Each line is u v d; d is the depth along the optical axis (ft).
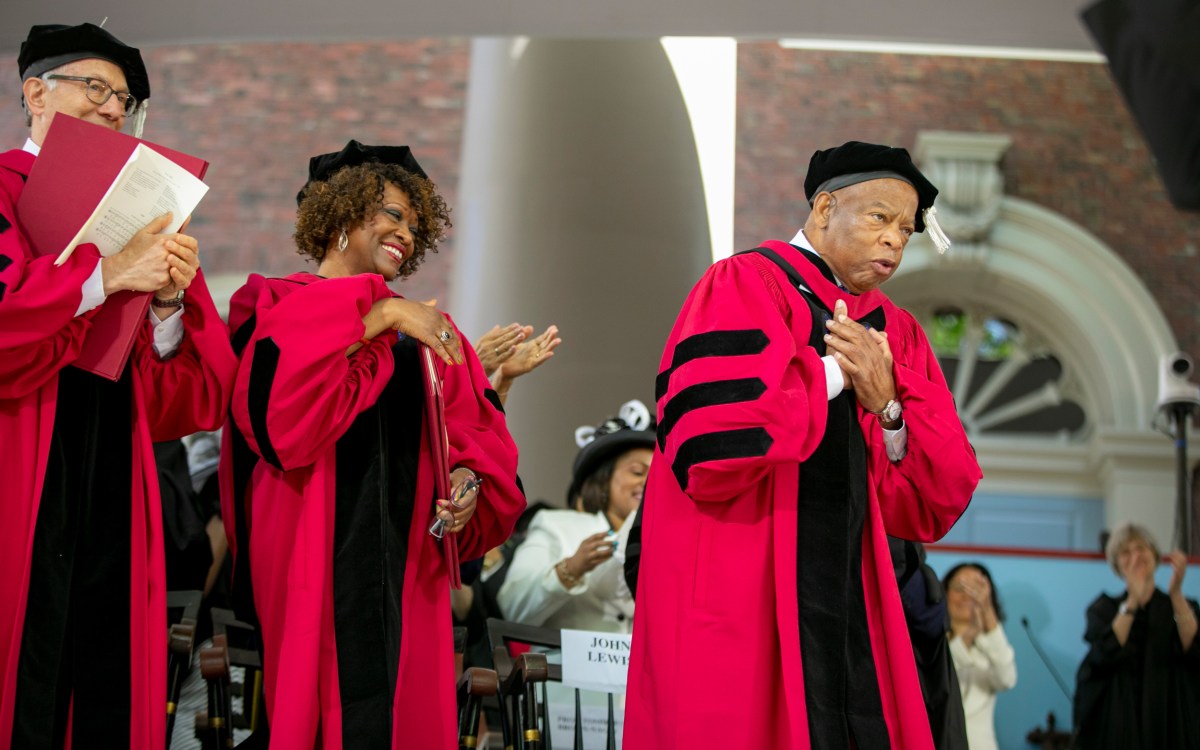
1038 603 22.45
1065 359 44.50
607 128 26.14
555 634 15.03
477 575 14.48
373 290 11.59
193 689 16.42
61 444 11.00
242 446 11.95
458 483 11.91
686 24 23.67
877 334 11.49
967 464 11.33
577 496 19.52
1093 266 44.21
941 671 14.56
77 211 10.89
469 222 26.17
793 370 11.16
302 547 11.14
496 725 17.11
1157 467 42.04
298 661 10.75
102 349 10.95
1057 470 42.83
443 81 44.75
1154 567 22.07
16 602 10.53
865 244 11.91
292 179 43.32
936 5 23.49
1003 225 44.34
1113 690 21.26
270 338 11.19
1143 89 22.99
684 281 25.45
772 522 11.03
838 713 10.52
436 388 11.83
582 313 24.77
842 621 10.76
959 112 45.60
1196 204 23.47
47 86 11.96
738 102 45.42
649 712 10.93
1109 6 22.93
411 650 11.51
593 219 25.44
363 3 22.91
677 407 10.98
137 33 22.97
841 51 45.93
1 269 10.43
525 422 24.11
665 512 11.30
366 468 11.55
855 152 12.11
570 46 26.66
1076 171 45.29
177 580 17.01
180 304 11.42
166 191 11.00
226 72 44.09
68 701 10.65
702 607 10.82
